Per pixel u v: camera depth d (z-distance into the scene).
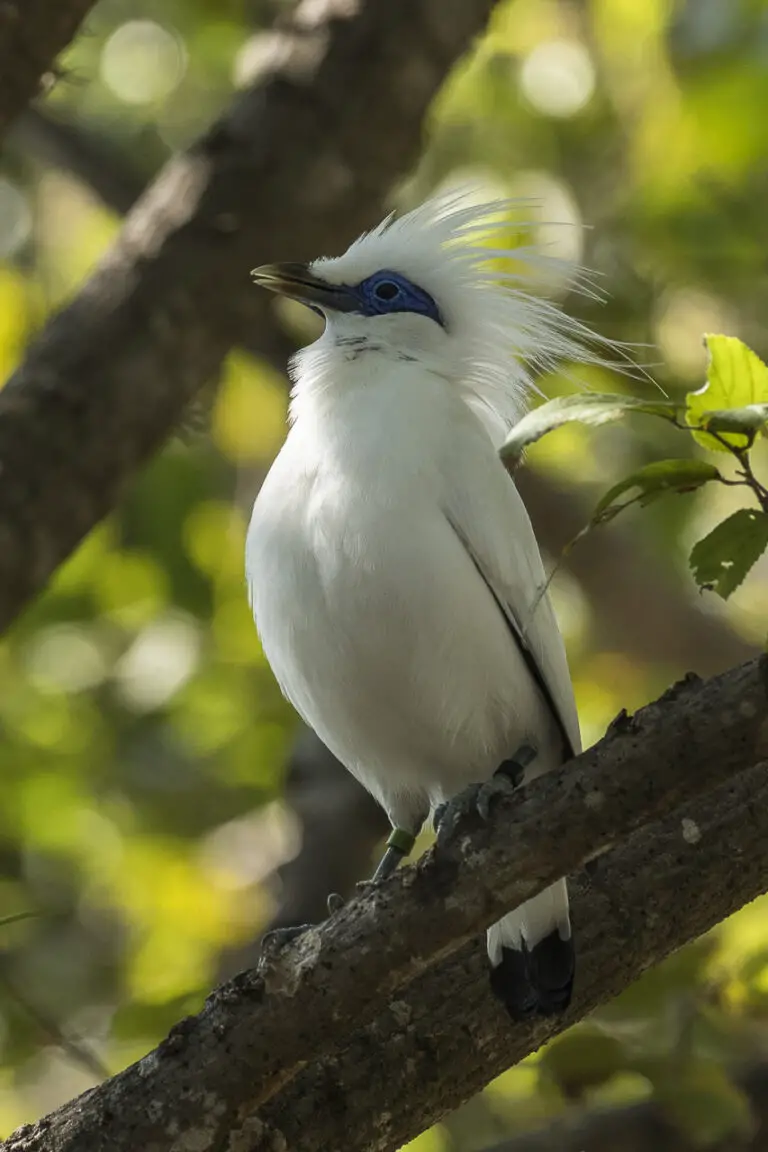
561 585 16.73
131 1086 6.79
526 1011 7.36
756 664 6.13
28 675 16.36
